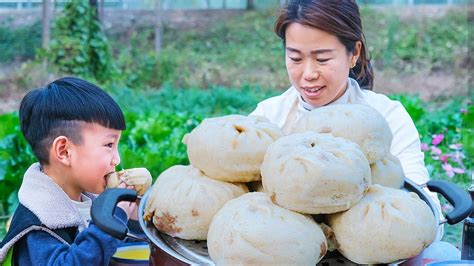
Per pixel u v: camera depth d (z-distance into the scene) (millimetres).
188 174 1648
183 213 1572
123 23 15844
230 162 1578
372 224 1438
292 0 2346
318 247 1422
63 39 11312
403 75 12953
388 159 1727
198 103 10578
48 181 2053
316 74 2326
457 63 13203
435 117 7617
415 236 1442
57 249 1912
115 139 2117
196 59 14461
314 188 1396
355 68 2748
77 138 2039
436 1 17297
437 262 1707
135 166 5148
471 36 12281
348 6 2314
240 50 15016
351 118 1634
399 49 14055
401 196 1500
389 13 16047
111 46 14102
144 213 1687
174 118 7152
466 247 1880
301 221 1422
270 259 1382
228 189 1598
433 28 14930
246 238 1389
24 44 13500
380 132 1649
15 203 5078
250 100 10727
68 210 2043
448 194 1653
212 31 15977
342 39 2297
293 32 2297
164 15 16547
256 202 1461
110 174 2068
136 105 10531
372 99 2645
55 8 13398
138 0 16828
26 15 14648
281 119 2721
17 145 5215
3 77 12000
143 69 13094
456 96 11422
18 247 1999
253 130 1600
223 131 1598
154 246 1589
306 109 2613
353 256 1459
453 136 6461
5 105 10820
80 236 1880
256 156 1579
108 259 1871
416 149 2596
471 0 12320
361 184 1443
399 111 2646
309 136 1504
